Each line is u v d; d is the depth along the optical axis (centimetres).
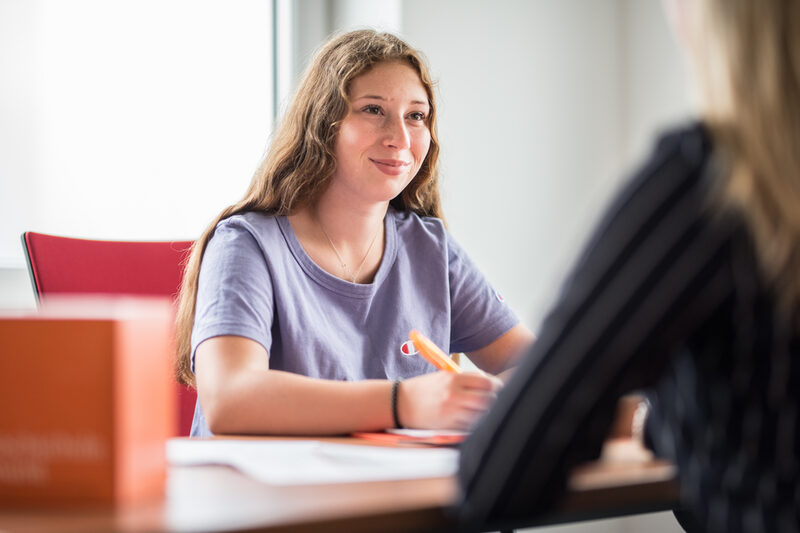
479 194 273
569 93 291
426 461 85
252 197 161
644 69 288
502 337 174
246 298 137
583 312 65
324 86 158
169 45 247
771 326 62
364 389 109
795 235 60
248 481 77
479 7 272
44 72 229
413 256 168
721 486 66
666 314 63
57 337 69
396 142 155
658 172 65
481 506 67
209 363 126
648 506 78
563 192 290
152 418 72
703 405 66
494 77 276
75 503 68
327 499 69
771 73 61
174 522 62
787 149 61
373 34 164
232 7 257
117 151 240
